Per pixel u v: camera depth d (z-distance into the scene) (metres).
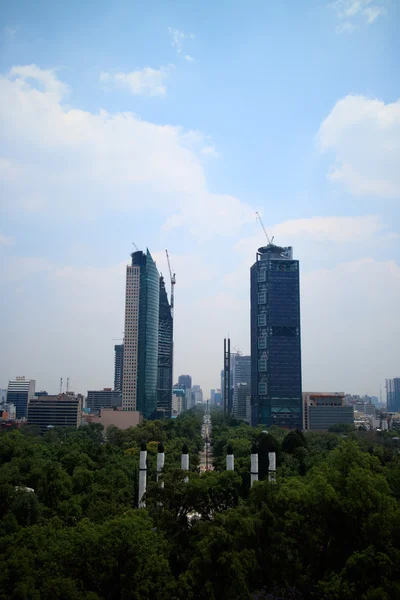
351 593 84.88
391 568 88.62
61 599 77.44
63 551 86.12
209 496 124.38
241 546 100.12
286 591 94.12
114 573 86.62
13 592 77.38
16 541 96.31
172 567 102.31
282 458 199.12
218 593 87.88
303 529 104.50
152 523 105.44
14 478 153.00
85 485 159.50
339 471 117.75
